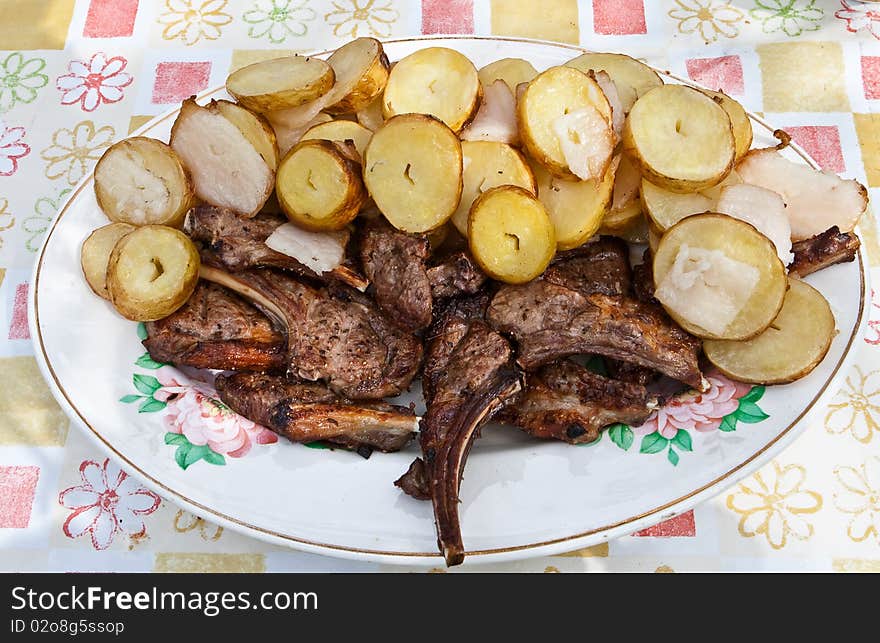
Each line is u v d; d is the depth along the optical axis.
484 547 0.50
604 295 0.55
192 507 0.51
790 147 0.60
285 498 0.51
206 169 0.57
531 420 0.53
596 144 0.55
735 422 0.52
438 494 0.50
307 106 0.58
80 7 0.75
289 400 0.53
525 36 0.73
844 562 0.52
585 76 0.55
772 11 0.73
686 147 0.54
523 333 0.54
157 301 0.55
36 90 0.71
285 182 0.55
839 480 0.55
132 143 0.57
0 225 0.65
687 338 0.54
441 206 0.54
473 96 0.57
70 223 0.59
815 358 0.52
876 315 0.60
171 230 0.56
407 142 0.54
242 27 0.74
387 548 0.50
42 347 0.55
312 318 0.55
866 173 0.65
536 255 0.54
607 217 0.57
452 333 0.54
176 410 0.54
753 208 0.54
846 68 0.70
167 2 0.76
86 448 0.57
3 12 0.75
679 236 0.53
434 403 0.52
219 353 0.55
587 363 0.57
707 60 0.71
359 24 0.74
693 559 0.53
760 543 0.53
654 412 0.53
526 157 0.56
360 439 0.53
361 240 0.57
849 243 0.55
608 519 0.50
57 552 0.54
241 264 0.56
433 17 0.74
